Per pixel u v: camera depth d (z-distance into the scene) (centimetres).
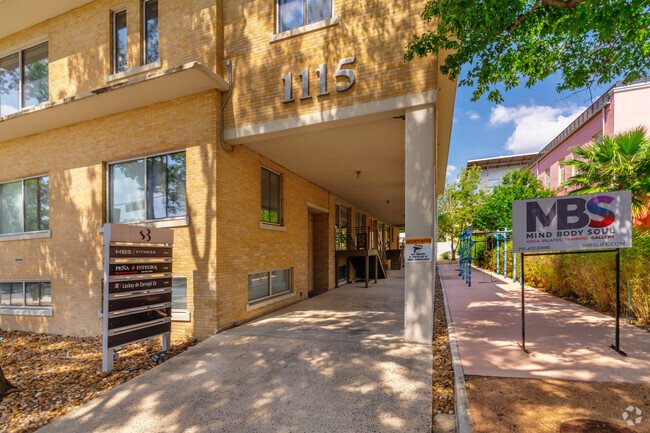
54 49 898
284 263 1009
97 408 423
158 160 781
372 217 2281
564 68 659
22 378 536
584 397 363
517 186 2197
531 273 1297
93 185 824
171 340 695
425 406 390
